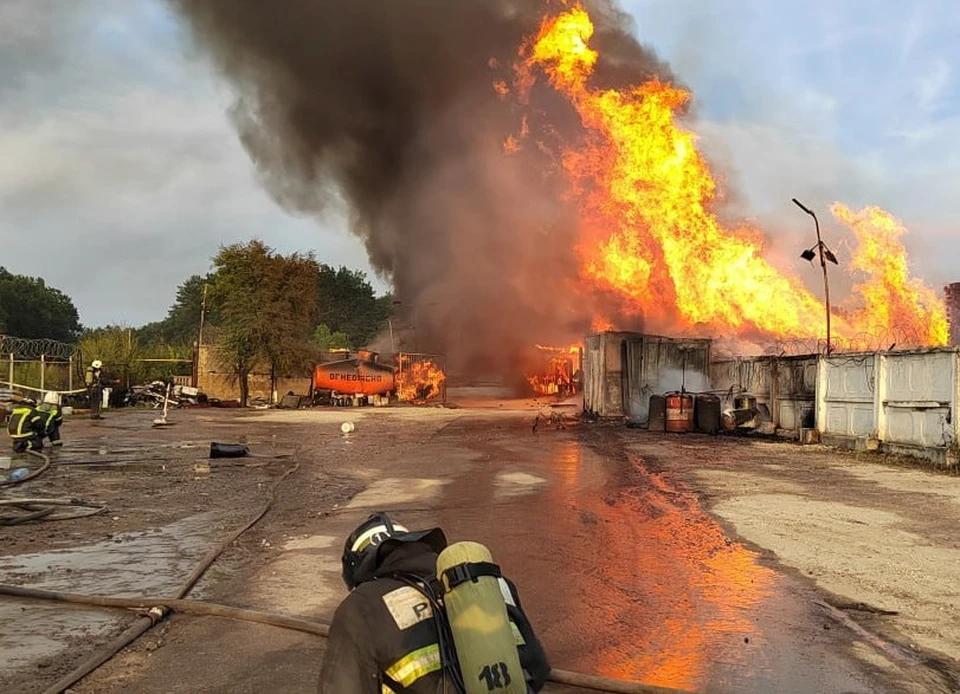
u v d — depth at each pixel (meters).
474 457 15.67
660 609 5.56
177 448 17.39
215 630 5.12
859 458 14.91
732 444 18.22
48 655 4.65
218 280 43.00
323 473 13.26
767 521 8.62
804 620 5.27
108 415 29.61
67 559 7.10
